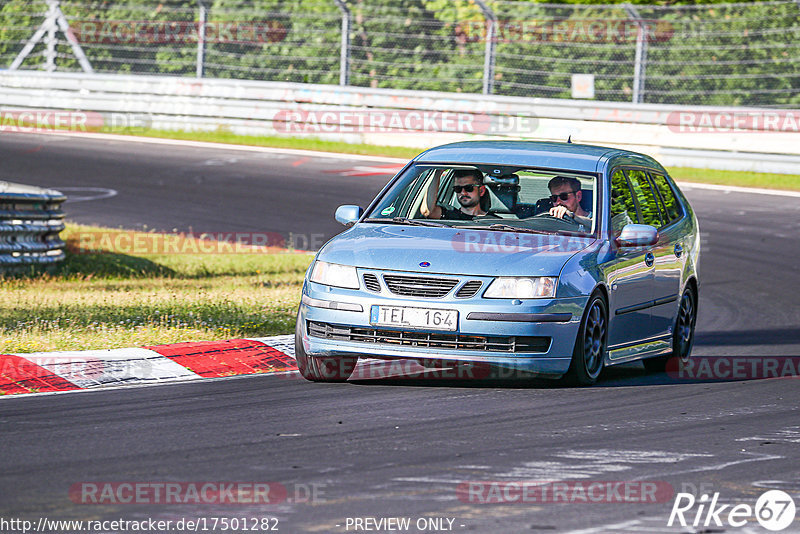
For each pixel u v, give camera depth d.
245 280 52.00
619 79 95.12
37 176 80.19
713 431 25.00
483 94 95.69
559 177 32.16
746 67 92.50
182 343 33.50
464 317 28.17
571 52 95.94
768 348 38.22
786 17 91.44
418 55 100.25
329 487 19.70
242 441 23.11
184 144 97.19
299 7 104.44
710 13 93.31
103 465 21.02
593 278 29.70
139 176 81.50
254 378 30.81
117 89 103.88
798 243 63.78
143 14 108.00
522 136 92.31
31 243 52.31
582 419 25.86
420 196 32.69
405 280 28.69
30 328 35.75
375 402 27.33
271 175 83.06
